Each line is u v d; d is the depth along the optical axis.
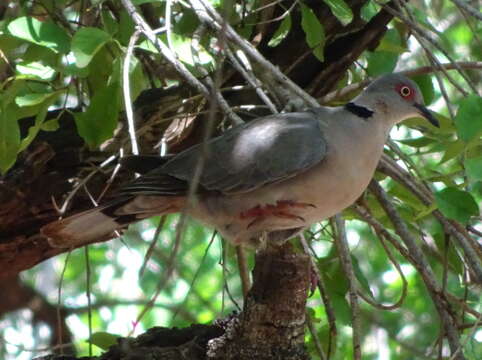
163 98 11.16
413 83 10.37
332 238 12.01
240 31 11.35
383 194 9.98
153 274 18.14
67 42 9.08
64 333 16.50
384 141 10.07
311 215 9.69
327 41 11.54
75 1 11.62
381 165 10.07
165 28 8.80
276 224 9.67
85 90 11.53
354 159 9.62
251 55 8.89
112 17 11.71
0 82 10.66
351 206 10.49
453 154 9.28
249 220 9.61
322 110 10.03
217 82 6.69
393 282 17.94
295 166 9.44
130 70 9.09
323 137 9.62
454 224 9.77
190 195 6.38
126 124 10.99
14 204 10.70
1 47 9.77
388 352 17.11
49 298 19.12
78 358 9.52
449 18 17.56
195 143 11.57
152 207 9.87
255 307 8.36
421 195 9.82
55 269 20.25
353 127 9.80
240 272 11.23
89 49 8.69
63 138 10.91
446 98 9.24
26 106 9.51
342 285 11.37
